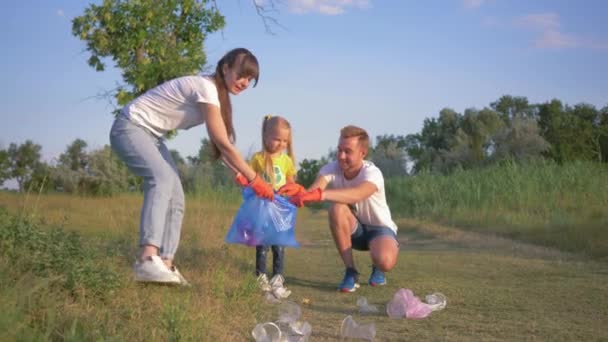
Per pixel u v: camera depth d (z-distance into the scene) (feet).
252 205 14.43
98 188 55.57
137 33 40.16
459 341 9.95
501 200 38.78
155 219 11.46
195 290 12.19
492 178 43.34
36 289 8.93
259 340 9.23
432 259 20.93
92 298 10.09
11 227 11.47
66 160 58.80
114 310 9.89
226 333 9.65
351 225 15.17
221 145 11.78
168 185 11.77
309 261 20.86
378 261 14.79
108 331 8.47
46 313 8.69
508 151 88.12
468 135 128.88
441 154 126.21
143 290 11.34
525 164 46.16
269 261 19.98
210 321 9.87
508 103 196.95
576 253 22.57
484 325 11.09
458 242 27.89
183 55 42.29
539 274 17.43
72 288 10.14
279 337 9.33
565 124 139.85
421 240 29.99
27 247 11.16
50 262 10.51
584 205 33.83
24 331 7.67
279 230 14.38
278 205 14.44
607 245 22.43
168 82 12.07
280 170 15.67
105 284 10.48
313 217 53.67
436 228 33.45
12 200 23.76
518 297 13.88
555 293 14.35
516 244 25.81
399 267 18.89
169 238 12.14
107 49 40.50
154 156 11.82
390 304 12.12
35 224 12.12
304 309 12.61
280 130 15.44
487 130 126.11
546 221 29.53
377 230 15.34
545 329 10.78
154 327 9.08
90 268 10.55
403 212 47.55
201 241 21.25
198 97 11.70
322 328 10.79
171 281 11.32
